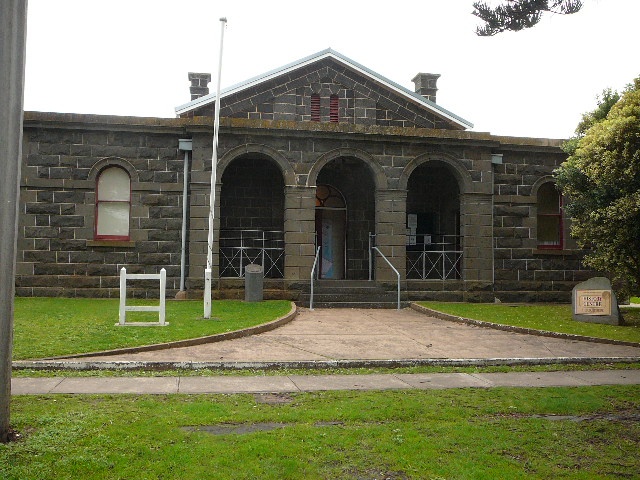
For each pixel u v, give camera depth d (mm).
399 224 21266
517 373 10875
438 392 9078
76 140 20312
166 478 5336
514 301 22219
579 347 13188
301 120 22531
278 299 20281
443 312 17938
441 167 25031
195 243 20047
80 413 7219
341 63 22859
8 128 6410
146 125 20422
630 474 5762
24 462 5570
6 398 6195
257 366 10719
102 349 11289
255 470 5551
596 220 16984
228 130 20297
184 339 12383
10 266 6320
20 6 6566
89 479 5242
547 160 22938
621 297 22453
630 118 15055
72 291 20031
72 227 20172
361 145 21203
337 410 7762
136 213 20469
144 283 20281
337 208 24375
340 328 15297
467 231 21781
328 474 5605
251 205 23047
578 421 7645
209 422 7105
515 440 6711
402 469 5754
